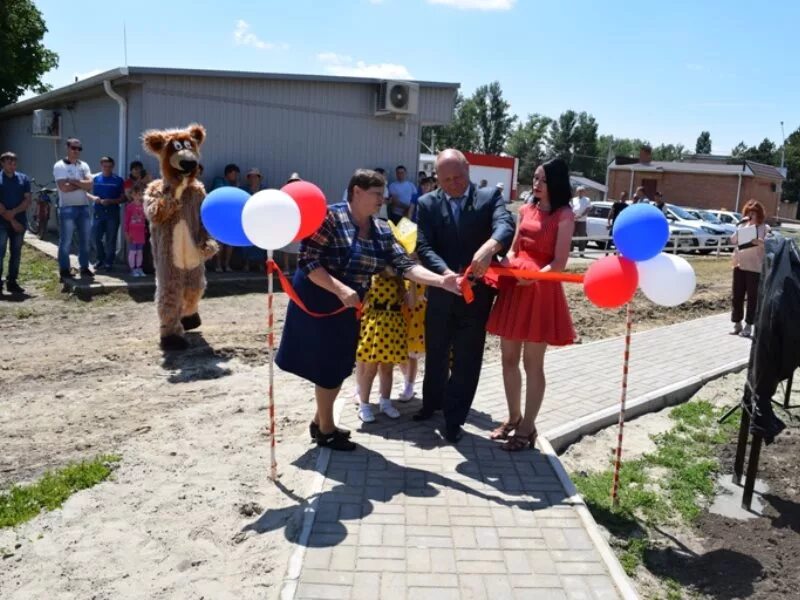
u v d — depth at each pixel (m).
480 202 5.20
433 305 5.45
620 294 4.49
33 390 6.73
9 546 3.99
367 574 3.67
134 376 7.22
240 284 12.87
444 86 16.53
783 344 4.90
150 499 4.55
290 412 6.20
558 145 109.62
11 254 11.21
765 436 5.05
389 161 16.23
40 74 31.92
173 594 3.58
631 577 4.23
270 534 4.12
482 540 4.04
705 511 5.18
